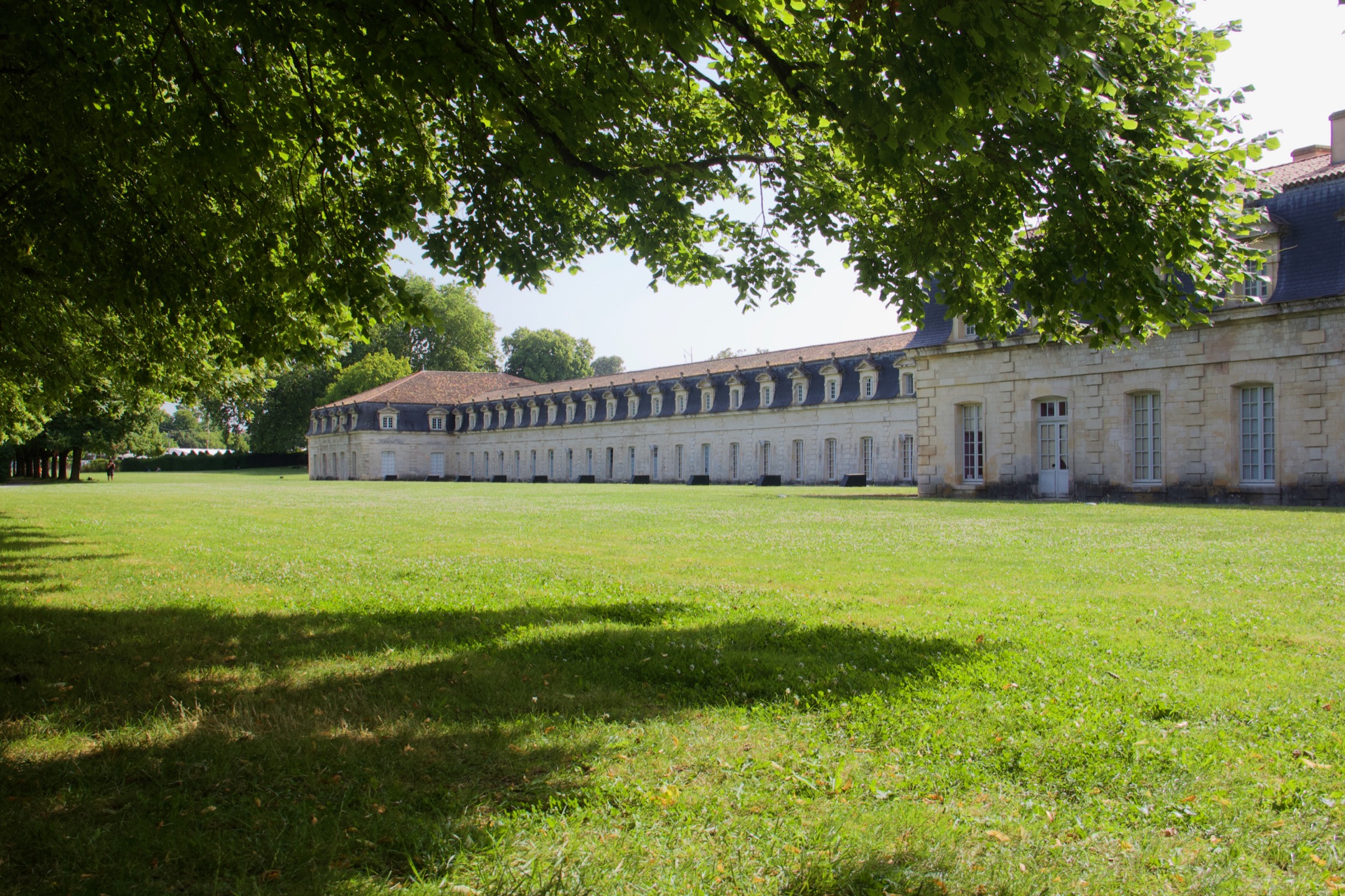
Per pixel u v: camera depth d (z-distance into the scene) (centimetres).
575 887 317
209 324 973
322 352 1023
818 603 902
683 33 550
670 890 316
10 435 2438
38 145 684
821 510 2647
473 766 439
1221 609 841
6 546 1512
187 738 473
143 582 1089
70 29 615
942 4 507
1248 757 446
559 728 496
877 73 580
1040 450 3362
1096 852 353
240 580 1109
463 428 9475
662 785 411
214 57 695
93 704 541
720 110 892
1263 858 349
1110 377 3111
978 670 608
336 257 784
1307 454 2639
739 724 505
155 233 787
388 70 617
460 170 818
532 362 11662
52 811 381
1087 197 687
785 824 371
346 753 454
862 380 5950
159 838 354
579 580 1095
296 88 798
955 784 418
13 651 680
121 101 655
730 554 1390
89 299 789
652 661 646
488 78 631
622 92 728
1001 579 1070
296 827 365
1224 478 2817
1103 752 452
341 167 795
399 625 800
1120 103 709
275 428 11062
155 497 3781
